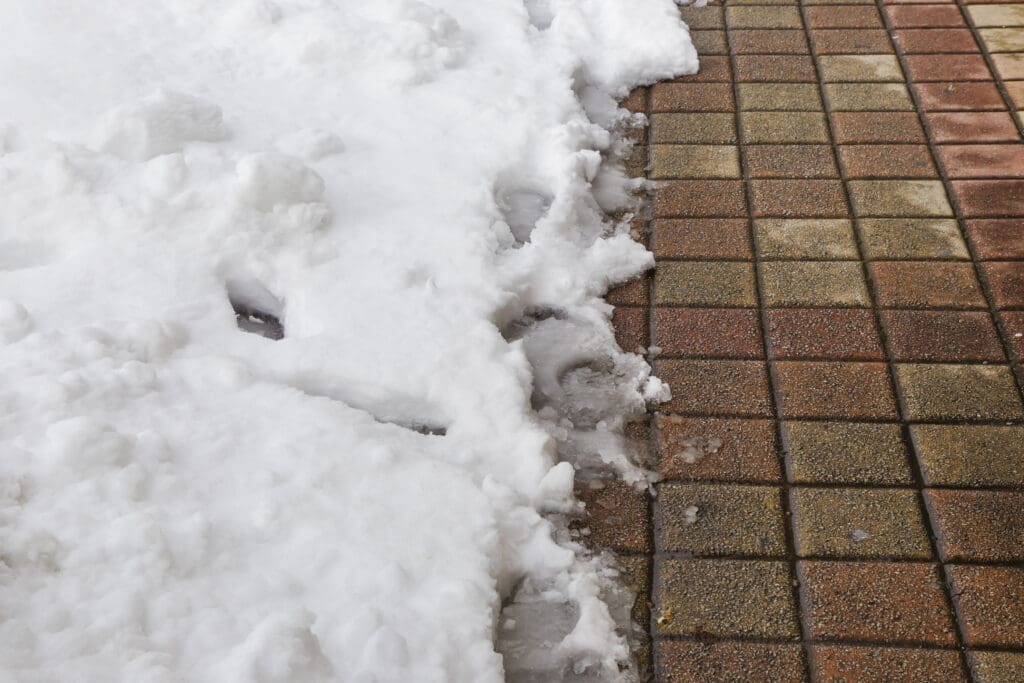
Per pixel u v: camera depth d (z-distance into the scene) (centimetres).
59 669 164
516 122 324
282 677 165
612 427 240
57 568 183
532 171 315
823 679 189
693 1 414
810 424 240
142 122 294
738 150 334
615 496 224
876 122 345
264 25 363
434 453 221
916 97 358
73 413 214
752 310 273
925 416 242
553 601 201
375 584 188
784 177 321
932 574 206
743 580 206
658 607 202
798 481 227
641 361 257
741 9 409
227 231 269
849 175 322
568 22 382
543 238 284
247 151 305
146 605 179
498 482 215
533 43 372
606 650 192
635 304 276
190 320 249
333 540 196
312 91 338
